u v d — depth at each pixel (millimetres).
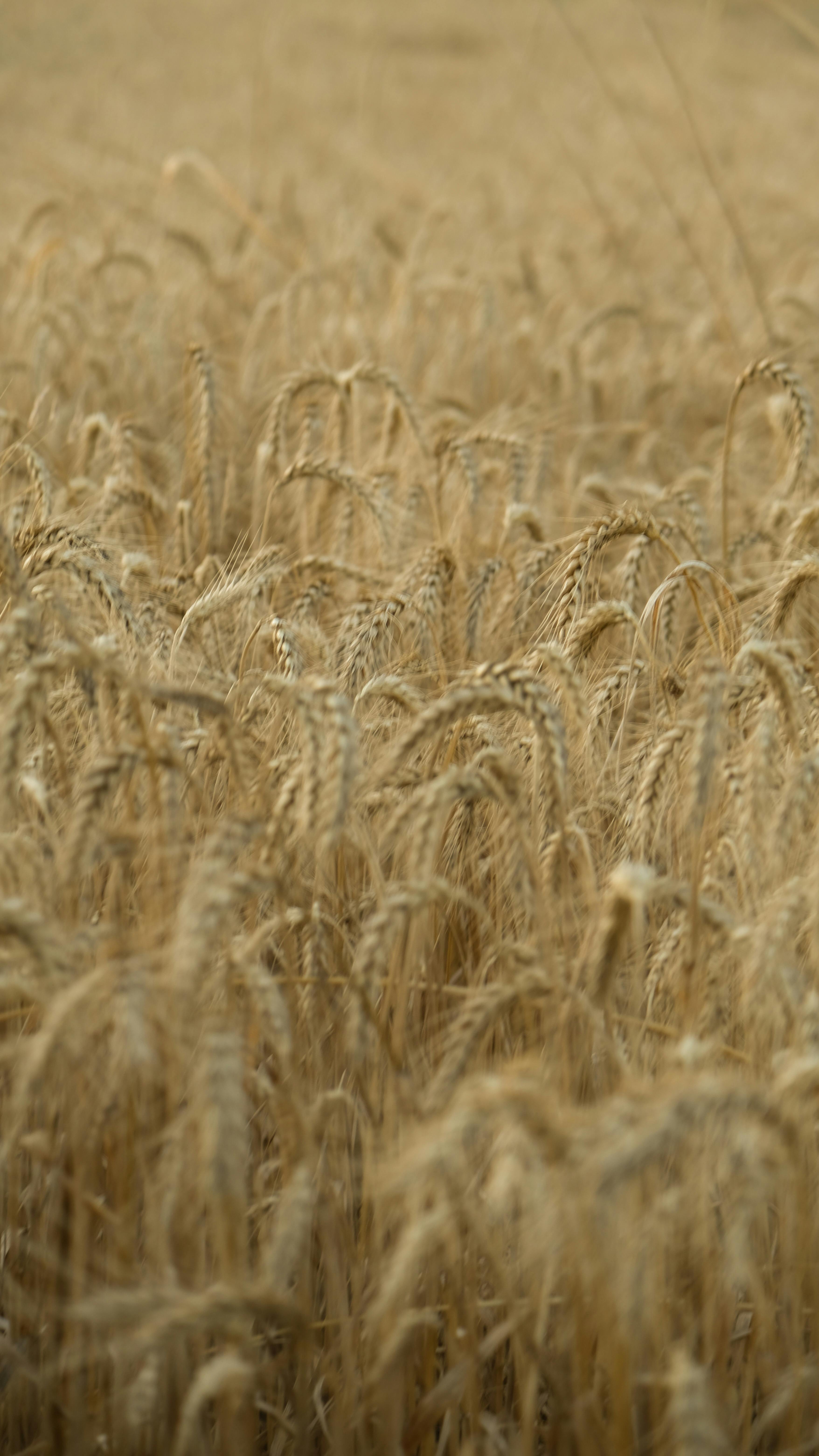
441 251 10469
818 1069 1872
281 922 2408
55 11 32156
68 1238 2506
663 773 2793
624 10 26859
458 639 3832
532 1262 1984
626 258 9461
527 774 3000
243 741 2617
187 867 2479
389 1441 2193
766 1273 2377
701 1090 1675
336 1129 2480
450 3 35062
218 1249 2168
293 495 5223
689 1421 1662
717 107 19703
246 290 8445
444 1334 2555
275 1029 2162
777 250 10930
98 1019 2078
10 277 8336
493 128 20391
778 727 2742
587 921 2719
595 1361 2291
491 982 2822
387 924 2191
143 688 2221
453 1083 2156
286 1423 2271
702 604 4016
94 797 2195
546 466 5562
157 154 15750
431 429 5746
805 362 6812
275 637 3148
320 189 13844
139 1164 2182
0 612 3104
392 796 2814
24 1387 2461
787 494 4797
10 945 2275
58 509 4203
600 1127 1700
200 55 27641
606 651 3959
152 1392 1995
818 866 2449
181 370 6910
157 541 4488
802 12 22750
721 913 2379
